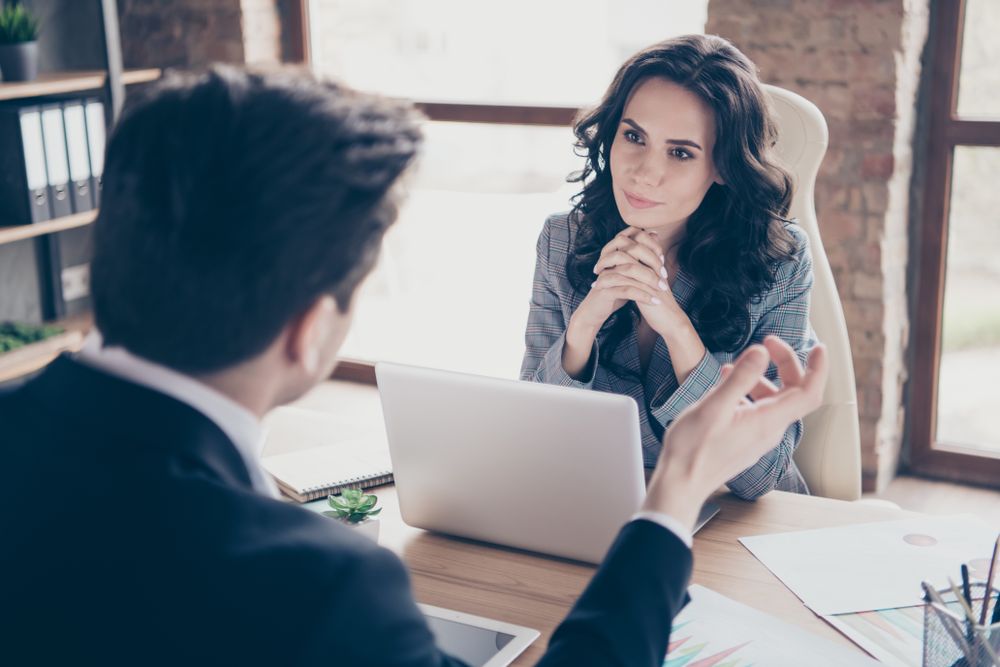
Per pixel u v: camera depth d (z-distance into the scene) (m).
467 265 3.91
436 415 1.36
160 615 0.60
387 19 3.83
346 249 0.66
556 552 1.37
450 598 1.29
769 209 1.71
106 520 0.62
